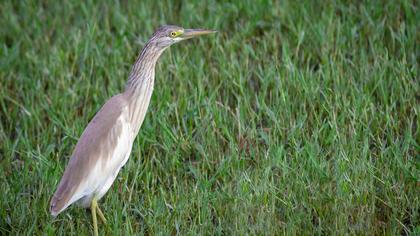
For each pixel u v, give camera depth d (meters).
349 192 9.91
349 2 13.91
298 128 11.02
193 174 10.90
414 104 11.16
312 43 13.04
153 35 10.23
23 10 14.98
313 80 11.90
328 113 11.41
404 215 9.95
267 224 9.58
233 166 10.68
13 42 14.20
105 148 9.59
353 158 10.27
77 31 14.01
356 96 11.57
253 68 12.64
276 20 13.78
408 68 12.05
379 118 11.31
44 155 10.98
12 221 10.07
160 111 11.55
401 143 11.04
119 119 9.79
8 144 11.38
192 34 10.39
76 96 12.28
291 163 10.59
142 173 10.62
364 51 12.32
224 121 11.48
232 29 14.00
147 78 10.18
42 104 12.09
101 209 10.55
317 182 10.14
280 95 11.67
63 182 9.37
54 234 9.73
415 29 12.75
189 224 9.99
